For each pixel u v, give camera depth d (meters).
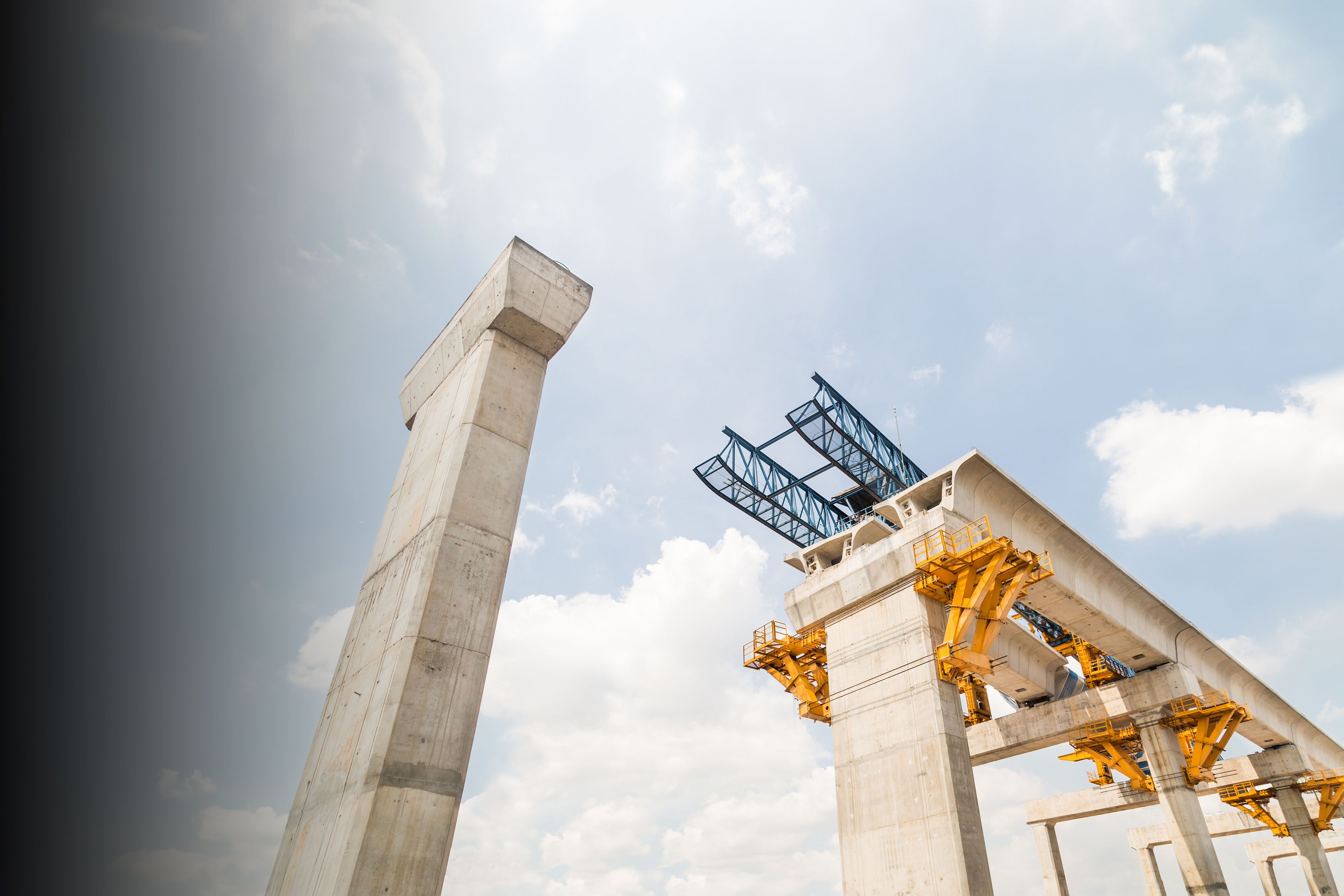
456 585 14.94
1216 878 29.77
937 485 27.44
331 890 12.09
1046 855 47.91
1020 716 37.03
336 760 14.76
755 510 40.69
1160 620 33.41
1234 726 32.34
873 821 22.92
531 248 18.59
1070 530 28.58
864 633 26.62
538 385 18.38
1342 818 49.78
